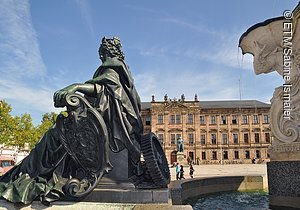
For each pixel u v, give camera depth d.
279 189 5.14
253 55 6.35
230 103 72.19
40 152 3.43
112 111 3.50
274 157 5.43
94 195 3.12
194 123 67.94
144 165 3.81
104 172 3.16
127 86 3.76
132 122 3.62
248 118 67.94
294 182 4.94
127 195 3.10
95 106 3.46
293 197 4.90
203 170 31.81
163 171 3.85
